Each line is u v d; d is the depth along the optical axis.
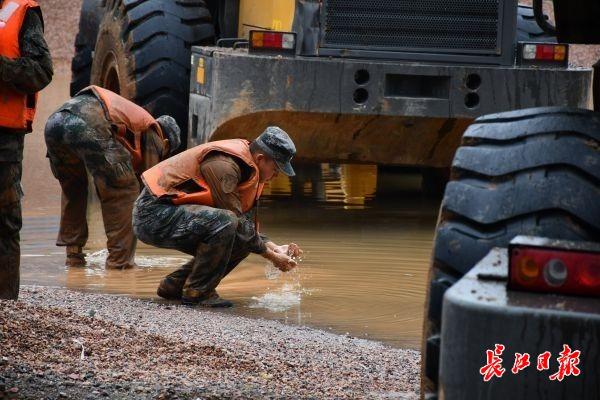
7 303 11.80
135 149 17.05
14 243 12.48
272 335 12.62
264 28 22.23
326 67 19.36
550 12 34.16
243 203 15.20
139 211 15.09
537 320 5.23
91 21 26.70
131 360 10.23
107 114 16.84
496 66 19.75
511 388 5.29
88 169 16.91
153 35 22.03
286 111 19.34
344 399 9.38
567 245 5.59
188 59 22.12
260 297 15.32
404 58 19.72
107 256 17.98
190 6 22.61
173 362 10.39
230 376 9.95
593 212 6.50
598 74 9.20
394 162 20.64
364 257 18.12
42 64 12.02
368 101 19.44
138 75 21.94
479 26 19.73
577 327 5.18
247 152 15.12
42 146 31.02
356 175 28.08
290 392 9.47
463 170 6.99
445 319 5.49
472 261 6.61
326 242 19.38
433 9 19.67
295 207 23.20
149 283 16.19
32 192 24.48
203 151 15.01
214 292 14.85
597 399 5.19
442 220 6.91
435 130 19.98
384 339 12.88
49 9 58.25
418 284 16.17
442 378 5.51
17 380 8.86
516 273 5.49
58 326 11.16
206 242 14.66
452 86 19.52
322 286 16.05
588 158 6.68
